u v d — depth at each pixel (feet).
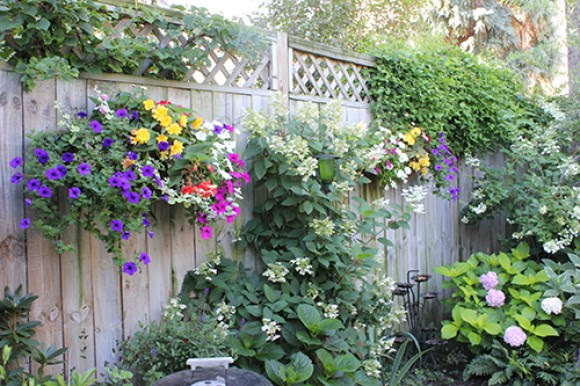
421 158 12.12
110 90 7.68
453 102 13.03
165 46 8.34
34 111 6.94
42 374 6.50
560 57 25.09
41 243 6.96
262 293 9.07
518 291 12.03
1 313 6.47
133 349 7.53
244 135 9.53
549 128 14.02
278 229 9.71
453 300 12.51
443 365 11.87
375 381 8.61
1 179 6.64
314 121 10.07
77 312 7.30
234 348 8.02
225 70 9.25
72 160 6.77
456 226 14.07
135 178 7.11
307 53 10.73
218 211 8.23
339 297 9.68
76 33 7.22
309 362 7.64
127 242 7.87
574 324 10.64
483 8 31.65
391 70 11.98
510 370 10.32
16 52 6.97
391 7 17.06
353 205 11.25
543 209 12.12
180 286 8.55
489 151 14.80
